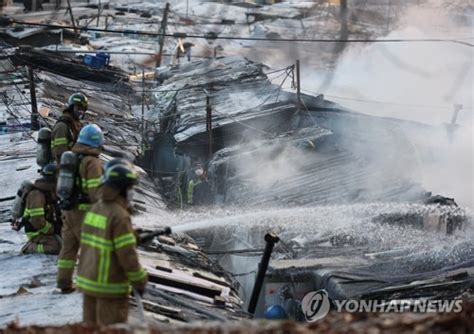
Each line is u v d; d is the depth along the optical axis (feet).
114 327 43.45
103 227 44.65
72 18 366.84
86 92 215.92
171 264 81.15
